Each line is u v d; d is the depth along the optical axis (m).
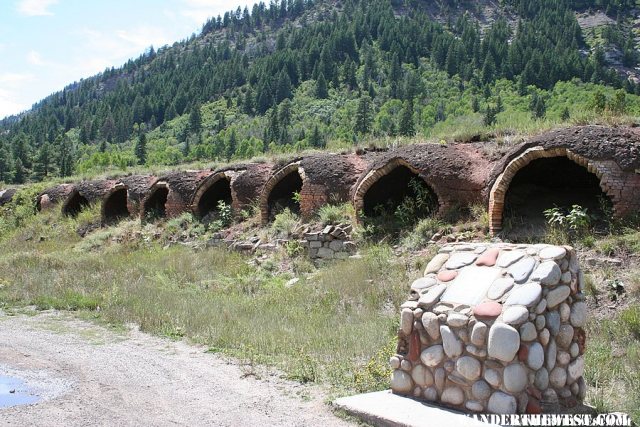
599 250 10.49
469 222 13.12
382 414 5.11
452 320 5.19
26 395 6.13
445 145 14.52
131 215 22.25
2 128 170.75
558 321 5.14
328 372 6.97
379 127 76.00
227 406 5.77
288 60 118.50
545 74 100.75
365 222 14.77
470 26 142.50
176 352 8.16
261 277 14.21
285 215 16.86
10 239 24.42
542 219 12.50
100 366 7.34
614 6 168.00
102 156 74.44
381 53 120.38
